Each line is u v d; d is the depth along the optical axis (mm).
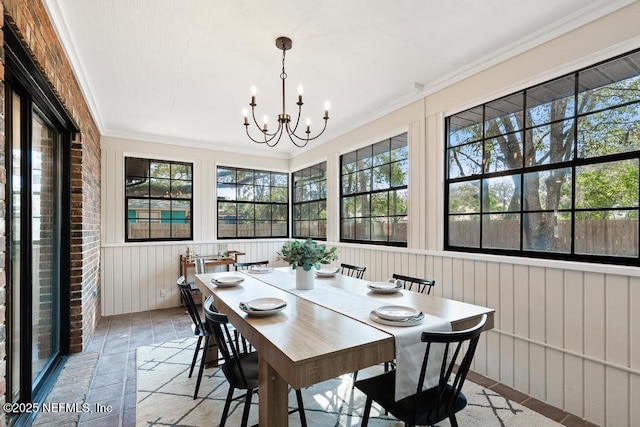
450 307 1943
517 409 2107
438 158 2984
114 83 2955
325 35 2258
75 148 2877
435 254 2977
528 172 2367
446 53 2512
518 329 2352
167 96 3268
